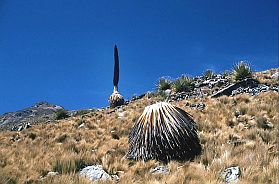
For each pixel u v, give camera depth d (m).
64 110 30.42
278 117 14.14
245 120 14.49
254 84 20.52
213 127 14.12
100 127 18.45
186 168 9.16
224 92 20.19
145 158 10.70
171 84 27.23
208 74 27.28
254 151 9.80
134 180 8.65
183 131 10.77
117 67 28.25
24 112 97.56
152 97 26.09
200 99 19.92
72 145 13.68
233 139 12.05
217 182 7.72
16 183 8.68
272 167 8.22
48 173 9.55
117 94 27.75
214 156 10.05
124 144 13.52
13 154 12.12
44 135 17.58
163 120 10.90
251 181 7.66
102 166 9.69
